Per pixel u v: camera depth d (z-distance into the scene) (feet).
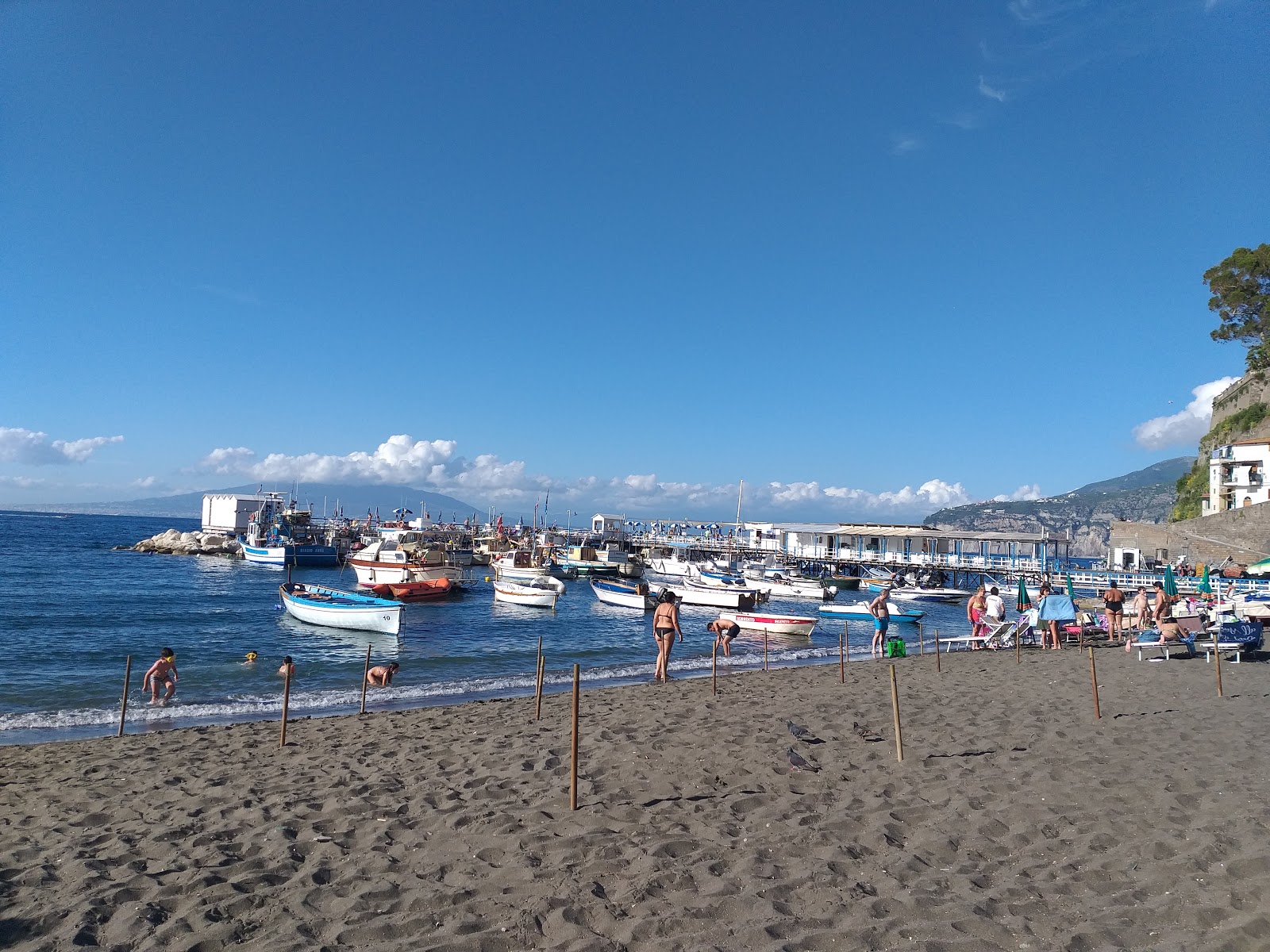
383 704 60.18
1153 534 210.79
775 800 24.77
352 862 20.29
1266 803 23.73
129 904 17.94
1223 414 234.79
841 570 247.09
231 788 29.14
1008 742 32.99
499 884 18.42
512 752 33.45
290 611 113.91
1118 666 62.23
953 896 17.10
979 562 217.97
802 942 15.06
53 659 79.05
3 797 29.37
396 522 363.15
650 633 116.06
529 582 159.33
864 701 45.65
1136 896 17.16
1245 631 62.03
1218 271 220.02
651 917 16.21
